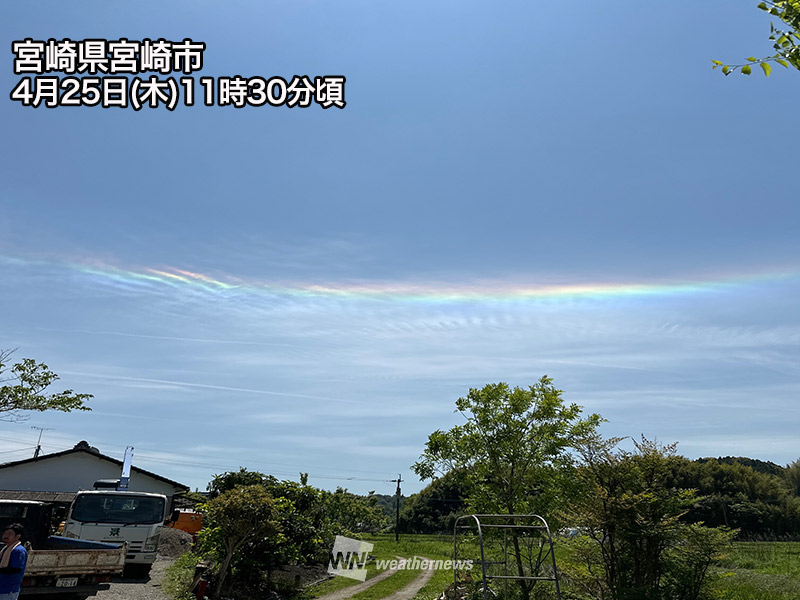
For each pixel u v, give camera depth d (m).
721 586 15.26
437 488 95.94
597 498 12.65
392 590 21.39
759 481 75.88
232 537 16.62
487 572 15.02
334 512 50.56
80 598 10.80
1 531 11.79
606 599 12.68
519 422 15.30
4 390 15.20
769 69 4.72
